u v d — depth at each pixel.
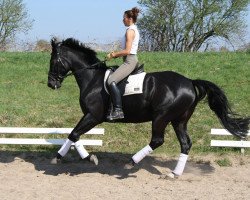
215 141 9.39
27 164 8.49
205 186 7.29
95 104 7.56
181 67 15.20
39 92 13.06
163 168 8.39
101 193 6.78
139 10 7.39
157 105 7.37
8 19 33.19
